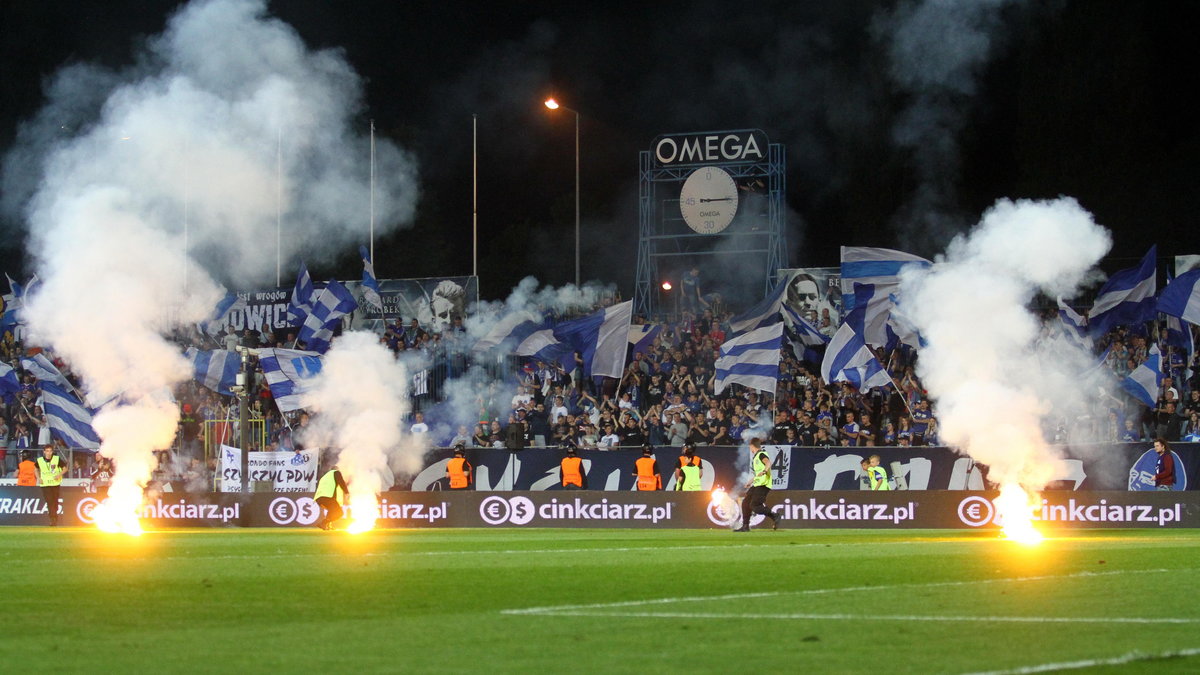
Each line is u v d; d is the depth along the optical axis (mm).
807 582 15352
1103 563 17766
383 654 9859
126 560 19688
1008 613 12055
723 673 8953
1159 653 9656
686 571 17062
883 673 8891
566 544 23703
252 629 11289
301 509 33938
